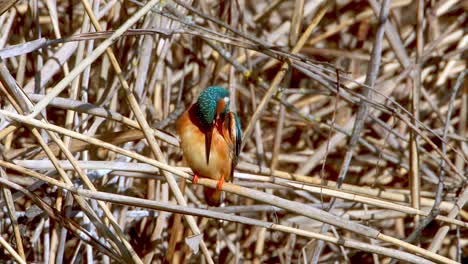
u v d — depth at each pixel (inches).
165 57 493.7
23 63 452.4
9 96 357.4
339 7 631.2
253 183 463.8
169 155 509.4
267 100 445.4
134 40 471.8
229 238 533.3
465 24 640.4
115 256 377.7
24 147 457.7
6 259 450.6
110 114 387.9
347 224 356.2
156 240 462.0
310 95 610.9
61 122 522.0
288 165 595.2
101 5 504.7
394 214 507.2
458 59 617.9
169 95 493.4
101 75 472.4
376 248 361.7
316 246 438.3
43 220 440.1
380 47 458.0
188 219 360.5
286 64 449.1
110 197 351.6
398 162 548.4
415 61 522.0
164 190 460.1
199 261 530.3
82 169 392.8
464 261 565.3
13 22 502.9
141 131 390.9
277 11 653.3
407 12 658.2
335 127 532.7
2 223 450.6
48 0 440.1
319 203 510.3
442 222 460.8
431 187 566.9
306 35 477.7
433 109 565.6
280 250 509.7
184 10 486.3
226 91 396.8
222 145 386.3
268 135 593.6
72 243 488.4
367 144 538.3
